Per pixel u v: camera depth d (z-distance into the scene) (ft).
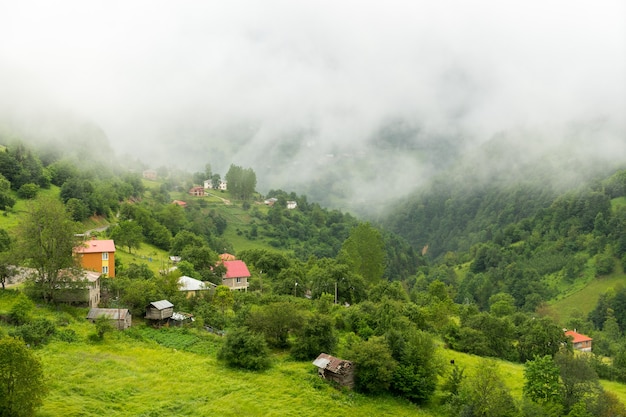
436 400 207.41
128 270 321.32
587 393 204.44
